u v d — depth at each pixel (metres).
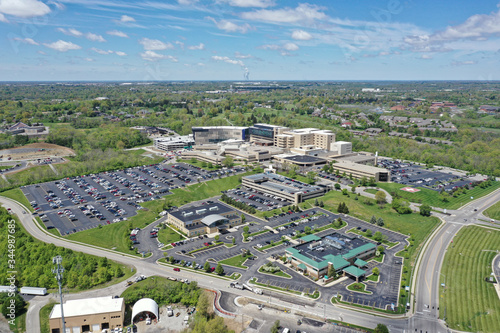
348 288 161.50
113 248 199.25
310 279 168.88
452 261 185.00
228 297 153.50
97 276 166.12
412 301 151.38
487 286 162.62
